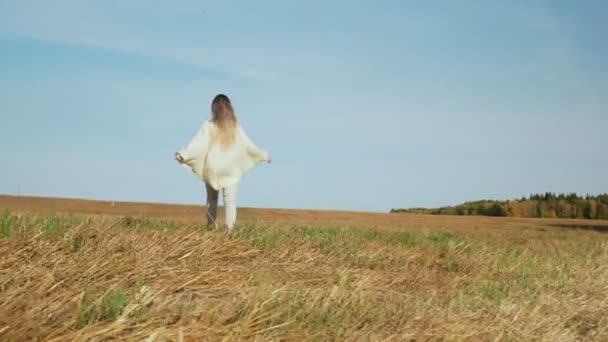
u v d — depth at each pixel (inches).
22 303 150.6
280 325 161.9
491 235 606.9
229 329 155.7
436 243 433.1
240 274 242.2
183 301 182.4
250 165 386.3
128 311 149.9
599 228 973.8
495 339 192.7
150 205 848.3
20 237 230.1
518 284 312.5
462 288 287.7
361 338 168.1
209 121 376.8
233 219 375.6
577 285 324.8
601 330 230.5
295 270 273.4
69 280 186.4
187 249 265.4
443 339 181.9
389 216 993.5
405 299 233.0
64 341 132.5
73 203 799.1
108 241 245.8
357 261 326.6
